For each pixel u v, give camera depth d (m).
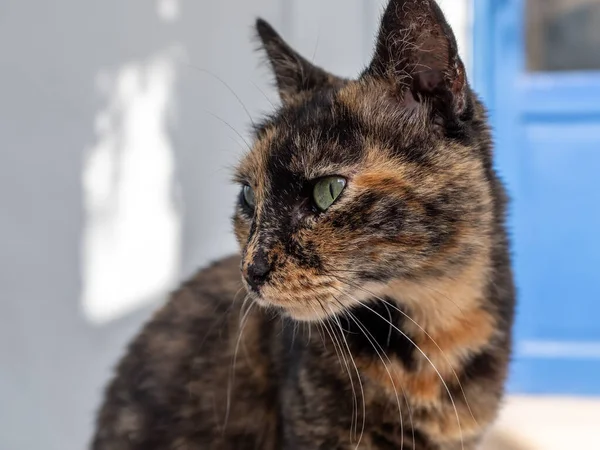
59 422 0.89
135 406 0.65
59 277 0.88
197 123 0.87
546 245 1.01
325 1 0.83
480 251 0.54
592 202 1.00
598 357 1.01
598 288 1.01
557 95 0.98
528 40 0.98
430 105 0.54
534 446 0.83
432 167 0.53
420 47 0.53
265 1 0.85
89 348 0.88
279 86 0.63
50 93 0.86
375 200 0.52
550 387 1.01
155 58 0.86
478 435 0.57
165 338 0.66
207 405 0.62
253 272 0.53
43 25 0.85
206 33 0.85
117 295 0.88
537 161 1.00
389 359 0.55
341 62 0.84
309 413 0.54
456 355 0.56
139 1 0.85
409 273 0.53
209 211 0.88
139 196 0.88
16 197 0.87
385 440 0.54
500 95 0.98
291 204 0.53
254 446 0.60
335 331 0.55
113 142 0.87
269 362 0.60
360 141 0.53
